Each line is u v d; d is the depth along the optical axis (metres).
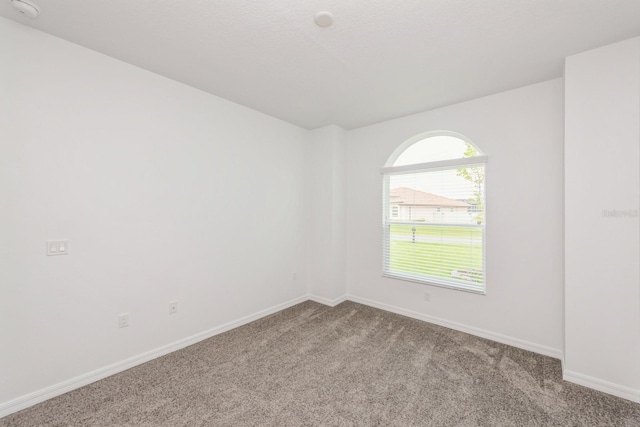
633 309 1.86
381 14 1.64
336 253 3.78
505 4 1.56
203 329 2.75
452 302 3.03
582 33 1.82
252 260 3.23
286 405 1.81
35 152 1.81
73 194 1.96
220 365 2.28
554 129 2.46
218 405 1.81
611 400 1.86
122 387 1.99
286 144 3.65
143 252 2.32
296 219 3.81
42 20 1.72
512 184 2.66
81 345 2.00
